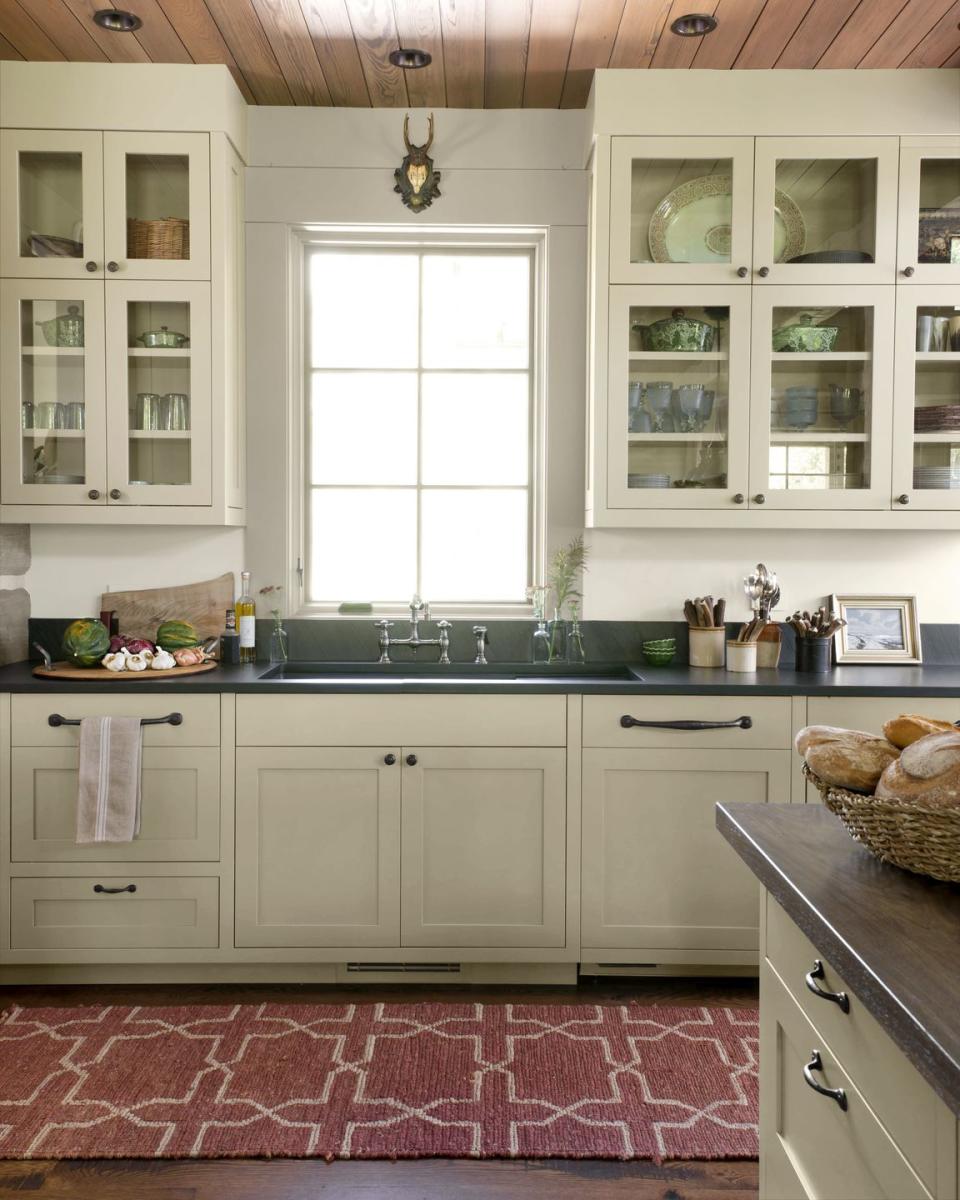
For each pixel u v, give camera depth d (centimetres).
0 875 297
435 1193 204
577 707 297
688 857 299
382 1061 253
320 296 361
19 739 296
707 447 325
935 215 320
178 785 297
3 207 318
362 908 299
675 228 323
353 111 349
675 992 298
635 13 286
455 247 359
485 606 363
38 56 315
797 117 317
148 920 299
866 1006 100
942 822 117
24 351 320
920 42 302
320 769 297
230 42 304
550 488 353
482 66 319
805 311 322
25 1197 202
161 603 352
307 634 352
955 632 352
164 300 321
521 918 299
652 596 354
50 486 321
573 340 352
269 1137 220
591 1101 235
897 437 321
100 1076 245
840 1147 118
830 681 306
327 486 363
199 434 323
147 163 322
